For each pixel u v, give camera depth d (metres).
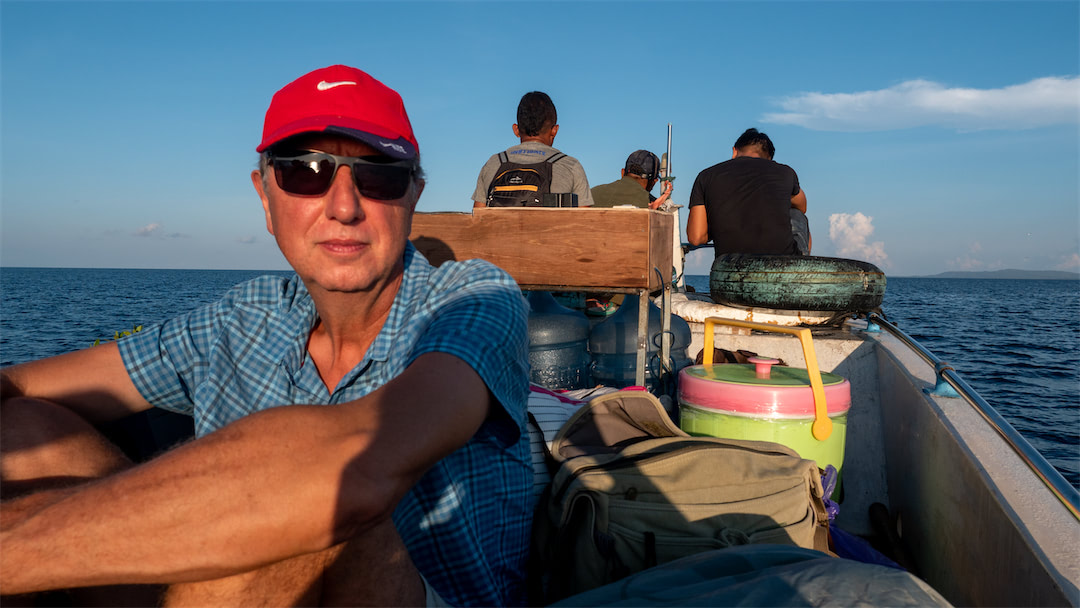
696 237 4.85
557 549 1.72
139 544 0.75
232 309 1.42
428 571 1.23
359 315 1.31
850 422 3.45
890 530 2.99
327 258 1.21
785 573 1.09
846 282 3.67
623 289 2.91
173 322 1.44
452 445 0.94
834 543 2.34
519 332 1.20
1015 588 1.57
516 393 1.19
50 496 0.82
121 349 1.42
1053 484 1.58
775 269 3.74
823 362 3.58
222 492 0.76
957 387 2.38
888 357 3.28
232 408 1.37
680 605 1.06
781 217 4.41
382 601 0.97
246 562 0.77
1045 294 170.75
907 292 187.00
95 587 1.02
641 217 2.87
